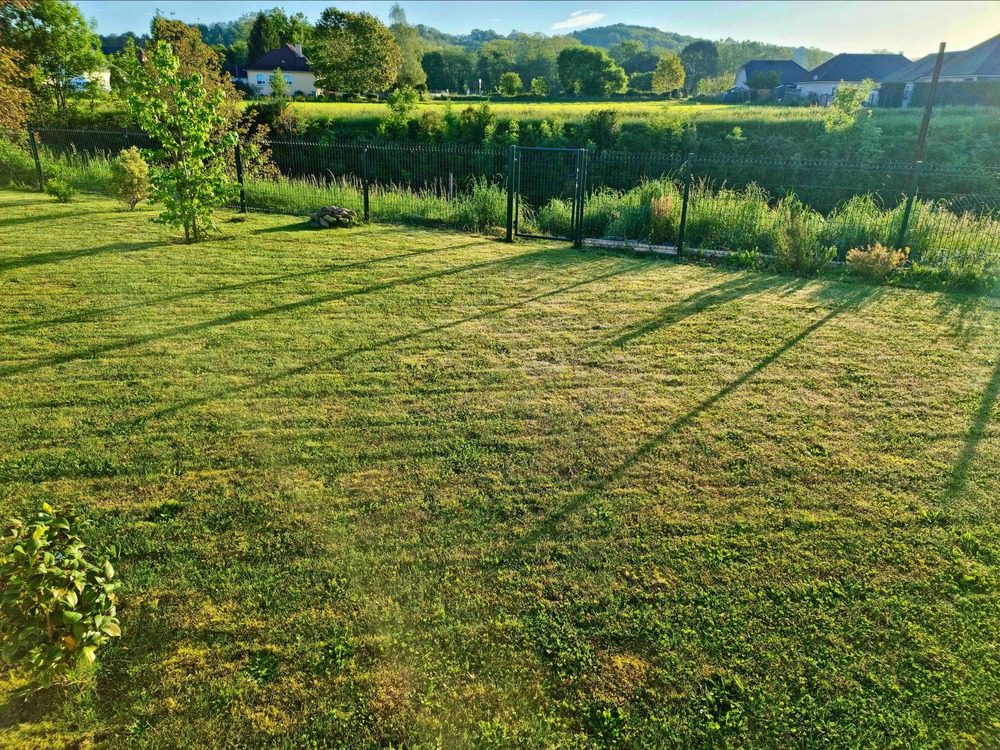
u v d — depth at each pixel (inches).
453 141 1253.1
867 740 92.7
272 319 261.4
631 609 115.4
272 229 447.2
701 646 107.7
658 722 94.7
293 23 3341.5
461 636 109.0
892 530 139.3
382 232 453.1
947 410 196.4
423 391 201.2
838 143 1067.3
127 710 95.3
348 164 960.3
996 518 144.6
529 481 154.3
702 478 157.1
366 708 96.0
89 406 185.5
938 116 1168.8
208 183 392.5
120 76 1125.1
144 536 131.4
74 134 741.9
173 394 194.4
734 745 91.6
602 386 208.1
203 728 92.6
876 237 404.8
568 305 292.8
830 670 104.0
